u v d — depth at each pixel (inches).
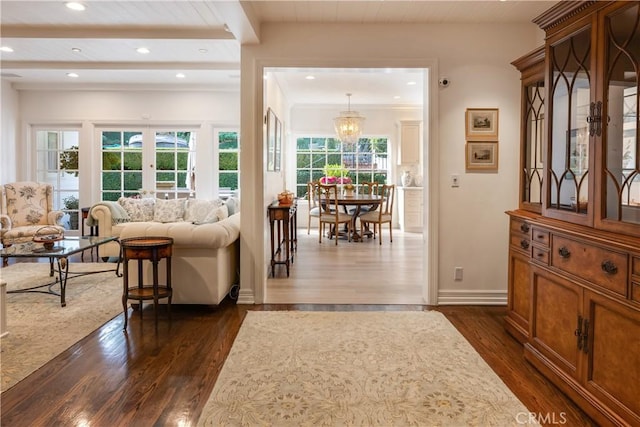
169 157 285.1
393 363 102.4
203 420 78.0
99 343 115.0
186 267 140.9
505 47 149.7
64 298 148.9
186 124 281.7
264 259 154.9
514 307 122.2
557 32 96.2
